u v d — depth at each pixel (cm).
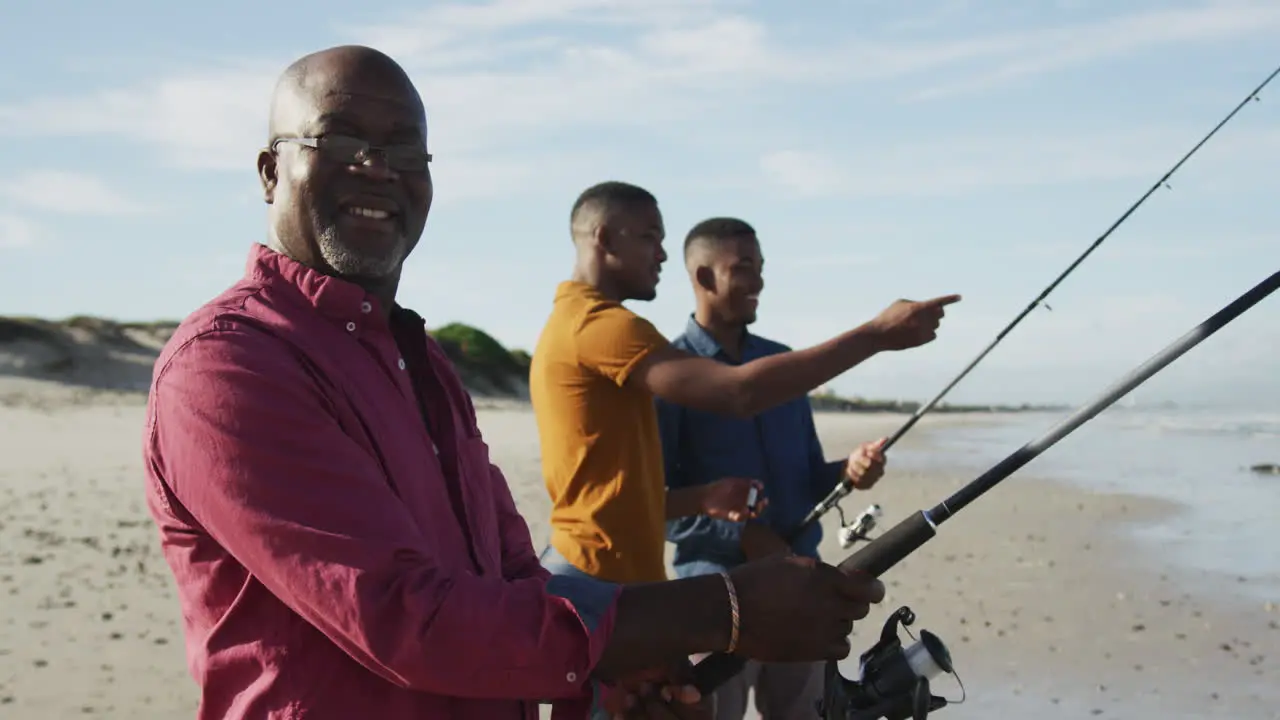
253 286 180
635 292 383
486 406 3269
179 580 173
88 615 624
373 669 159
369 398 179
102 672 523
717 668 214
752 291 425
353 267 189
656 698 216
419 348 197
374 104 192
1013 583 751
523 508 1109
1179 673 545
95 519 955
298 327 177
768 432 404
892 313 276
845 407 4694
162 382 169
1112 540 929
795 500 408
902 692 212
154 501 173
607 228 376
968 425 3153
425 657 157
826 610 174
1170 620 647
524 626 161
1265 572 785
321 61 193
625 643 169
